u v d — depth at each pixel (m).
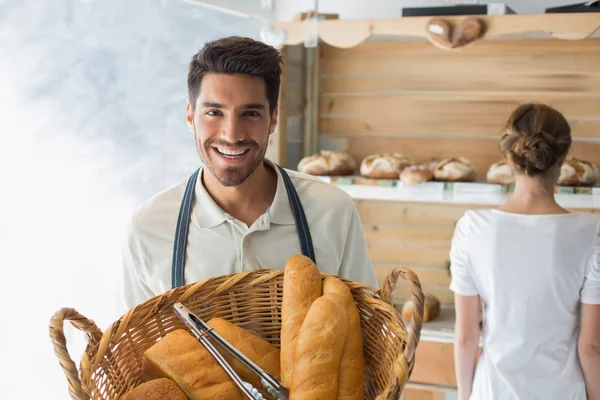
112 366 0.86
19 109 1.20
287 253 1.07
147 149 1.54
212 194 1.07
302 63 2.34
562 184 1.93
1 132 1.17
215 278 0.96
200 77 0.92
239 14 1.82
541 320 1.45
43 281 1.27
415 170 1.99
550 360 1.46
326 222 1.11
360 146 2.41
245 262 1.05
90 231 1.39
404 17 1.88
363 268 1.18
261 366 0.90
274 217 1.06
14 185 1.20
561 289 1.43
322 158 2.14
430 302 2.14
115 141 1.45
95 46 1.37
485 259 1.50
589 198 1.87
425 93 2.32
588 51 2.16
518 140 1.49
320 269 1.10
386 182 2.02
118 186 1.47
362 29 1.91
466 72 2.27
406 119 2.35
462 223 1.56
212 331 0.89
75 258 1.35
